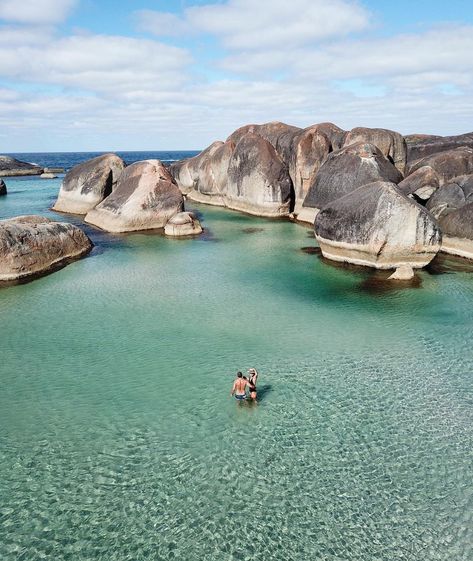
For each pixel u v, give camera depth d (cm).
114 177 4819
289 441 1291
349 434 1317
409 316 2155
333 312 2209
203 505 1082
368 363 1714
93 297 2398
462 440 1290
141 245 3538
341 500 1091
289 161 4900
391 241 2708
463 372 1648
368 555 957
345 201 2966
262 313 2194
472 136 5009
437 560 946
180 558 957
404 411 1423
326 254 3106
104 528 1027
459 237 3103
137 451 1256
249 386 1466
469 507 1070
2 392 1531
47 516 1057
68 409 1440
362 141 4138
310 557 955
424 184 3759
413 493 1109
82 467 1201
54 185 7375
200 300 2361
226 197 5400
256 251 3369
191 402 1474
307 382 1586
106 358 1753
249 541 992
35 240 2816
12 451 1258
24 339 1909
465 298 2375
